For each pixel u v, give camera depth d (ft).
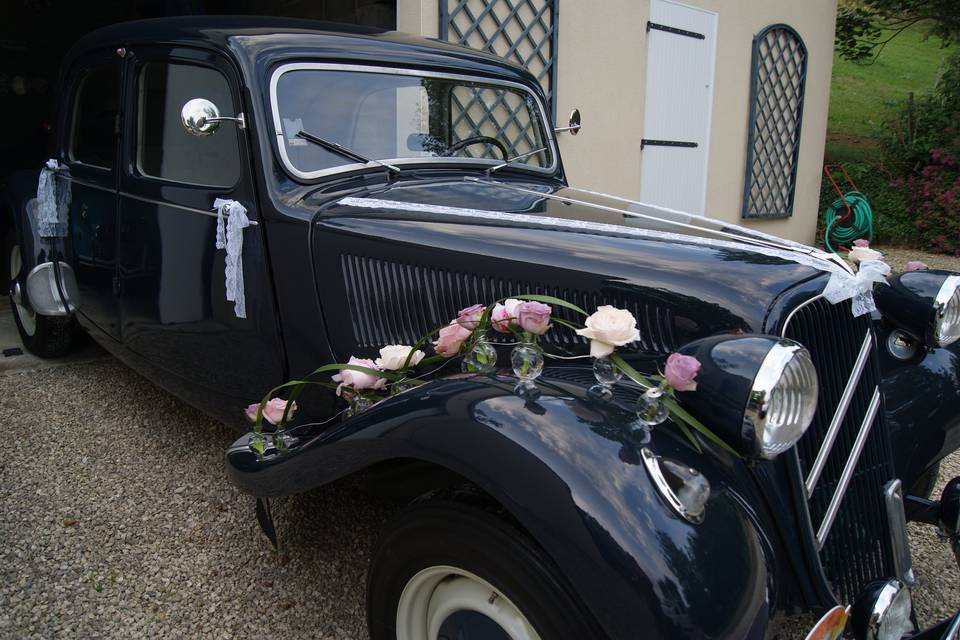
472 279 7.03
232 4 24.98
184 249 9.06
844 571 6.10
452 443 5.08
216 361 9.14
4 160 27.61
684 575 4.38
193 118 7.49
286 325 8.23
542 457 4.75
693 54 23.86
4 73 28.60
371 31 9.77
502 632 5.22
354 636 7.09
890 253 32.14
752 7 25.62
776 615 4.78
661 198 24.13
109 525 8.79
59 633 6.97
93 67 10.65
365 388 6.53
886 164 37.93
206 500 9.40
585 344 6.56
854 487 6.33
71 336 14.44
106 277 10.77
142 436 11.21
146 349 10.36
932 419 7.36
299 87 8.38
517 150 10.85
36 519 8.87
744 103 26.40
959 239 31.78
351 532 8.80
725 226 8.05
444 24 16.87
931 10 42.42
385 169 8.93
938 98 38.29
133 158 9.80
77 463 10.28
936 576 8.32
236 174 8.32
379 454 5.57
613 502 4.55
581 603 4.66
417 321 7.41
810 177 30.91
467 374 5.86
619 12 21.16
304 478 6.31
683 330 6.07
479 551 4.99
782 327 5.69
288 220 7.91
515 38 18.60
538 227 7.18
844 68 60.03
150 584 7.75
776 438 5.01
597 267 6.52
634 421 5.11
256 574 7.97
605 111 21.45
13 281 13.71
